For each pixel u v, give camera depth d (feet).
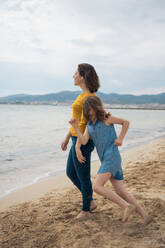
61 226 8.82
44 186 14.70
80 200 11.50
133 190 12.51
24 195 13.08
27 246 7.73
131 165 19.47
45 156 25.11
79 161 8.75
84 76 8.93
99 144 8.62
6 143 34.22
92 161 22.53
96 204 10.62
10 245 7.83
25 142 35.22
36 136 42.60
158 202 10.48
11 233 8.60
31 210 10.60
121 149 29.40
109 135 8.54
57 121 88.17
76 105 9.00
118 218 9.22
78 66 9.15
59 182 15.55
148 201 10.72
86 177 9.18
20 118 108.99
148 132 52.37
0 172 18.48
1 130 53.72
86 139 8.54
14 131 51.44
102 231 8.29
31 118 109.50
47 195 12.76
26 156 25.13
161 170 17.07
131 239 7.68
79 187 9.88
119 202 8.09
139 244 7.36
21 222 9.43
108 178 8.41
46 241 7.93
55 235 8.22
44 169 19.49
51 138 39.88
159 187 13.00
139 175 15.83
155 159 21.59
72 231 8.39
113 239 7.74
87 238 7.88
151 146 30.68
